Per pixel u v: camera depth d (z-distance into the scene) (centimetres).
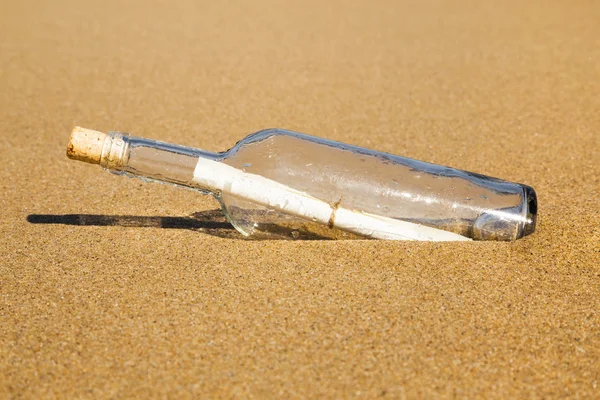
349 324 93
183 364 90
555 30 211
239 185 101
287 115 147
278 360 90
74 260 103
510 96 155
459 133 140
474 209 103
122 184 120
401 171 103
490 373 89
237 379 89
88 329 93
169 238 106
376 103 152
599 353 91
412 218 102
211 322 94
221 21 225
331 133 140
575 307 95
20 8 241
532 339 92
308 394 88
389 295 96
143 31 212
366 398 87
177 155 101
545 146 134
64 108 150
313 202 102
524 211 103
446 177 103
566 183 121
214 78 168
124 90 159
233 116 147
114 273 100
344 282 98
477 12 236
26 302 97
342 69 175
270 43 200
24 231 108
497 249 102
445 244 102
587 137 137
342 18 229
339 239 104
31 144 135
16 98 155
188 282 99
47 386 89
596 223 107
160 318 94
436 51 191
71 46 196
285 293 97
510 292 97
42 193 118
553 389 88
